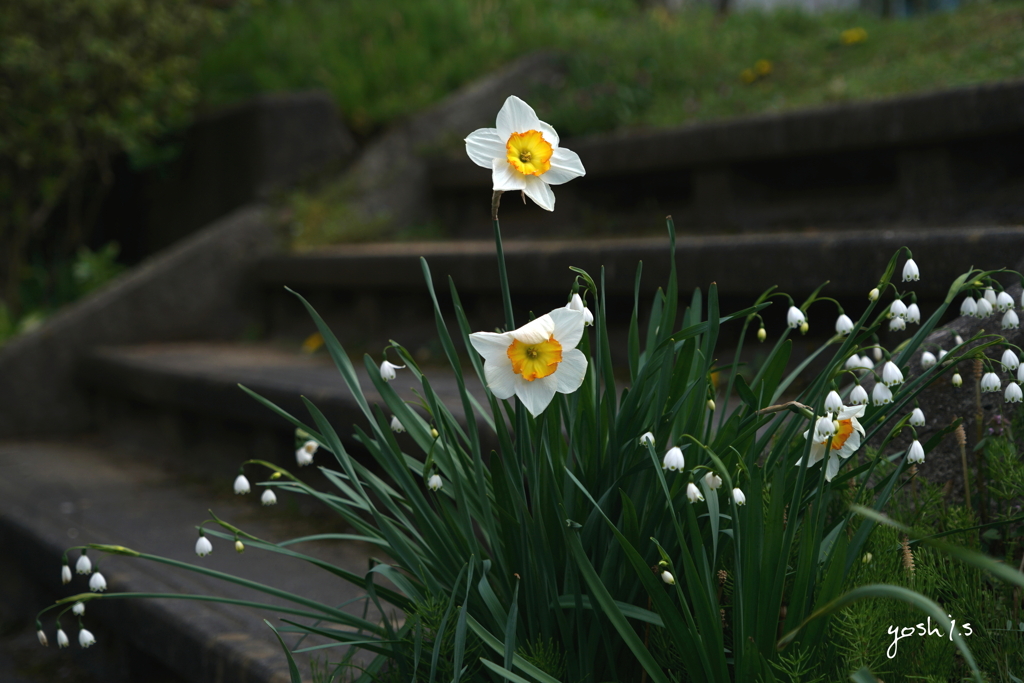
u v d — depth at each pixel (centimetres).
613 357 222
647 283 213
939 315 130
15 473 260
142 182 430
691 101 362
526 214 338
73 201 399
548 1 500
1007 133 214
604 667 130
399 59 406
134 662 168
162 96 366
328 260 310
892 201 241
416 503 134
